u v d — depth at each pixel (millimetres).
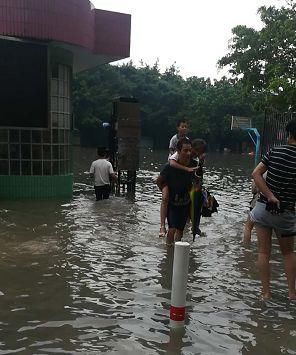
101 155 11656
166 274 5664
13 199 11336
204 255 6617
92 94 45219
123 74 50156
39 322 4184
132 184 13656
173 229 6941
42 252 6527
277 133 11820
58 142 11898
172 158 7000
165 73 56656
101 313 4414
